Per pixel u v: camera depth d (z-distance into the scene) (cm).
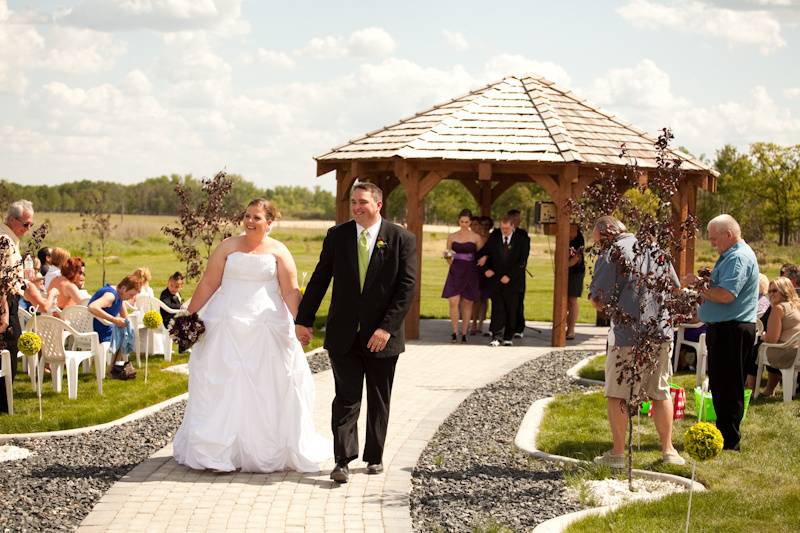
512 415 941
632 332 698
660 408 726
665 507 606
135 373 1117
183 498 630
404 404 994
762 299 1123
